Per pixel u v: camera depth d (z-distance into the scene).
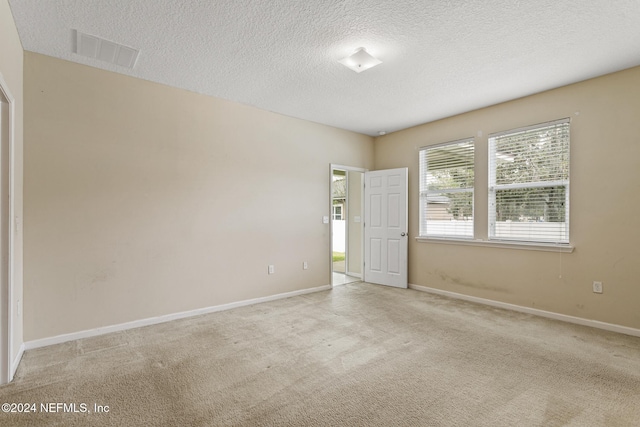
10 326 2.18
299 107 4.19
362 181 5.60
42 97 2.78
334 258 8.73
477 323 3.39
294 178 4.61
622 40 2.57
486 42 2.61
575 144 3.39
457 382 2.21
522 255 3.81
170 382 2.21
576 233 3.39
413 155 5.07
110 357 2.57
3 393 2.06
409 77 3.27
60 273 2.85
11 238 2.18
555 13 2.23
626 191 3.08
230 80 3.35
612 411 1.88
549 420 1.80
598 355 2.61
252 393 2.08
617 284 3.13
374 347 2.79
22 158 2.62
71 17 2.28
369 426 1.75
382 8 2.18
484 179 4.18
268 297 4.30
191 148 3.63
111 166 3.12
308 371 2.36
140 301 3.28
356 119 4.71
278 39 2.57
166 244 3.45
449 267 4.55
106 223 3.09
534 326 3.29
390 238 5.21
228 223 3.93
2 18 1.97
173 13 2.24
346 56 2.83
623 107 3.09
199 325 3.32
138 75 3.22
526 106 3.77
